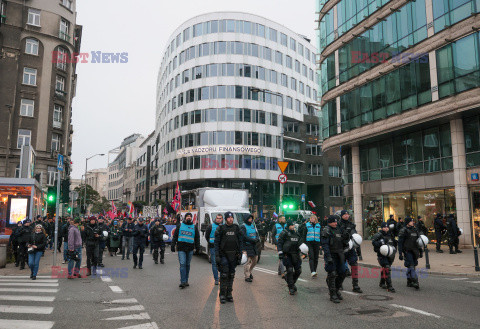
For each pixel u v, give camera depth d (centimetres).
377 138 2417
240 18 4962
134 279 1049
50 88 3647
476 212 1823
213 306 705
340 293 791
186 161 4775
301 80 5600
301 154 5316
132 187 9688
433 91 1930
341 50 2677
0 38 3444
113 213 3656
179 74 5131
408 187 2216
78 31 4728
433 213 2059
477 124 1825
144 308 691
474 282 978
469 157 1859
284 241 829
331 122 2786
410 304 712
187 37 5088
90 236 1138
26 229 1321
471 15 1745
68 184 1410
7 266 1402
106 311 668
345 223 850
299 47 5662
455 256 1567
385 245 849
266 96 4966
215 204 1650
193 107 4838
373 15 2355
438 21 1912
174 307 699
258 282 988
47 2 3722
